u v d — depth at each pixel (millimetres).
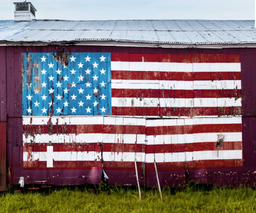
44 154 7246
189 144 7465
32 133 7254
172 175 7379
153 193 7094
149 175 7320
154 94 7422
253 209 6098
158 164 7367
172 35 8062
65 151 7266
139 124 7379
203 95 7527
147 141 7367
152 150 7371
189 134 7473
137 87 7391
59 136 7262
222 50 7574
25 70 7293
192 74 7516
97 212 5945
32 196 6816
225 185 7492
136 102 7387
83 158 7273
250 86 7605
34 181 7207
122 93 7359
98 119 7305
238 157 7543
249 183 7539
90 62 7352
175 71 7488
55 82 7316
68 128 7273
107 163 7305
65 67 7340
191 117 7492
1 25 9359
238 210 6055
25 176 7211
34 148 7246
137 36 7742
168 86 7457
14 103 7266
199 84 7527
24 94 7281
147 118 7402
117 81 7355
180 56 7508
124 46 7359
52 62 7332
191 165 7453
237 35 8086
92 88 7340
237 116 7574
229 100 7562
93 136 7301
